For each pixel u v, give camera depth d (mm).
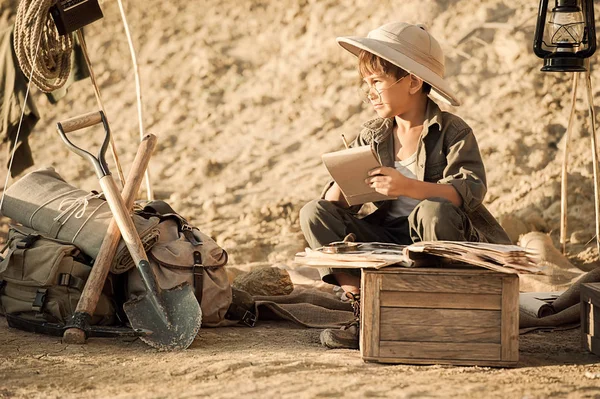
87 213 7809
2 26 20500
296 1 19641
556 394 5684
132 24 20297
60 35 9492
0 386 5973
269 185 15664
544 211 13055
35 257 7523
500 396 5613
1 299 7801
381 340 6523
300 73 18562
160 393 5715
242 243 13094
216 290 7832
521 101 16266
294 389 5738
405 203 7910
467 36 17719
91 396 5719
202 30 20000
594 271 8188
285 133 17406
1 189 16344
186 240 7953
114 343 7230
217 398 5574
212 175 16328
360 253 6754
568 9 8805
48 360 6641
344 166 6996
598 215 10023
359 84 18031
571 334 7844
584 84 16031
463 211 7316
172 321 7160
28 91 9766
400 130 7895
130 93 19219
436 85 7355
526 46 17000
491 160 14789
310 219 7566
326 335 7199
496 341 6484
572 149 14703
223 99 18703
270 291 9008
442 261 6742
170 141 17828
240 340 7492
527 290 9609
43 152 17844
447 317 6504
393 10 18781
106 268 7379
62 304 7527
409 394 5625
